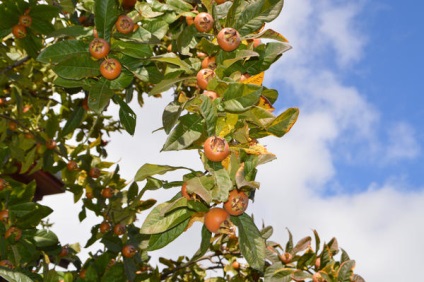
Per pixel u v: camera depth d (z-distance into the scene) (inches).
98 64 49.6
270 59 48.6
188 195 44.4
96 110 49.8
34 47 59.2
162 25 51.4
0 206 64.7
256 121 45.0
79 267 85.5
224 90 45.2
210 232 46.1
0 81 74.7
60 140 84.4
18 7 56.3
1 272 47.7
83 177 92.0
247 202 44.8
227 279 87.0
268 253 67.6
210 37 48.8
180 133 44.5
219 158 43.3
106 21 48.8
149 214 44.7
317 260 65.6
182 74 49.6
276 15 48.1
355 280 63.9
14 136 85.0
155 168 44.8
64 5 59.3
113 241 76.4
